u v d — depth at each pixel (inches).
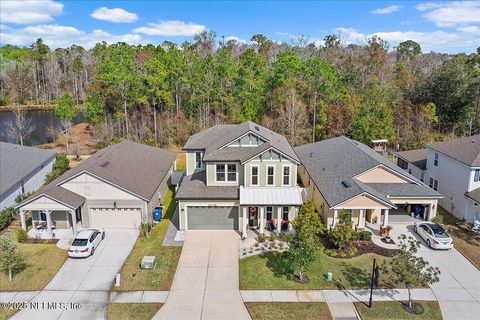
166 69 2551.7
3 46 5969.5
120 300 816.3
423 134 2160.4
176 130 2439.7
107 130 2426.2
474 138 1336.1
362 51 3976.4
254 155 1141.7
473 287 869.2
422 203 1186.0
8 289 852.6
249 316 762.8
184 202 1136.8
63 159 1708.9
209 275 911.7
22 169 1424.7
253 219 1172.5
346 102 2370.8
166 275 912.3
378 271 879.7
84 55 5211.6
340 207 1071.6
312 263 953.5
